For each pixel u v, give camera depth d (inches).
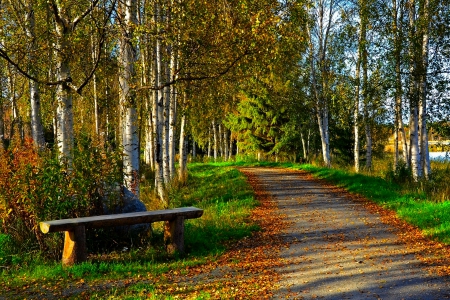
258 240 372.5
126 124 453.4
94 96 810.8
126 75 452.8
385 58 749.3
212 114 846.5
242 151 1913.1
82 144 334.3
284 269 284.4
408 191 609.9
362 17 876.0
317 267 287.4
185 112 730.8
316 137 1518.2
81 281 254.2
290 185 779.4
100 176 331.0
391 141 1798.7
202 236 370.3
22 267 285.0
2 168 309.1
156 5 475.2
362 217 470.3
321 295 231.0
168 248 320.5
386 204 528.4
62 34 420.5
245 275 270.7
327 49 1089.4
